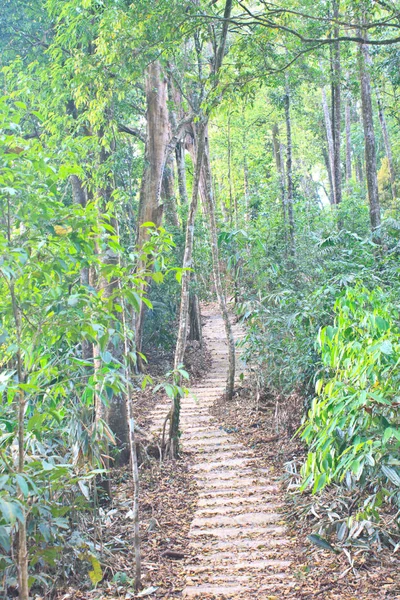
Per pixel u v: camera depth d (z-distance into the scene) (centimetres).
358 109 3133
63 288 331
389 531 478
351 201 1415
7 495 249
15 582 357
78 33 905
